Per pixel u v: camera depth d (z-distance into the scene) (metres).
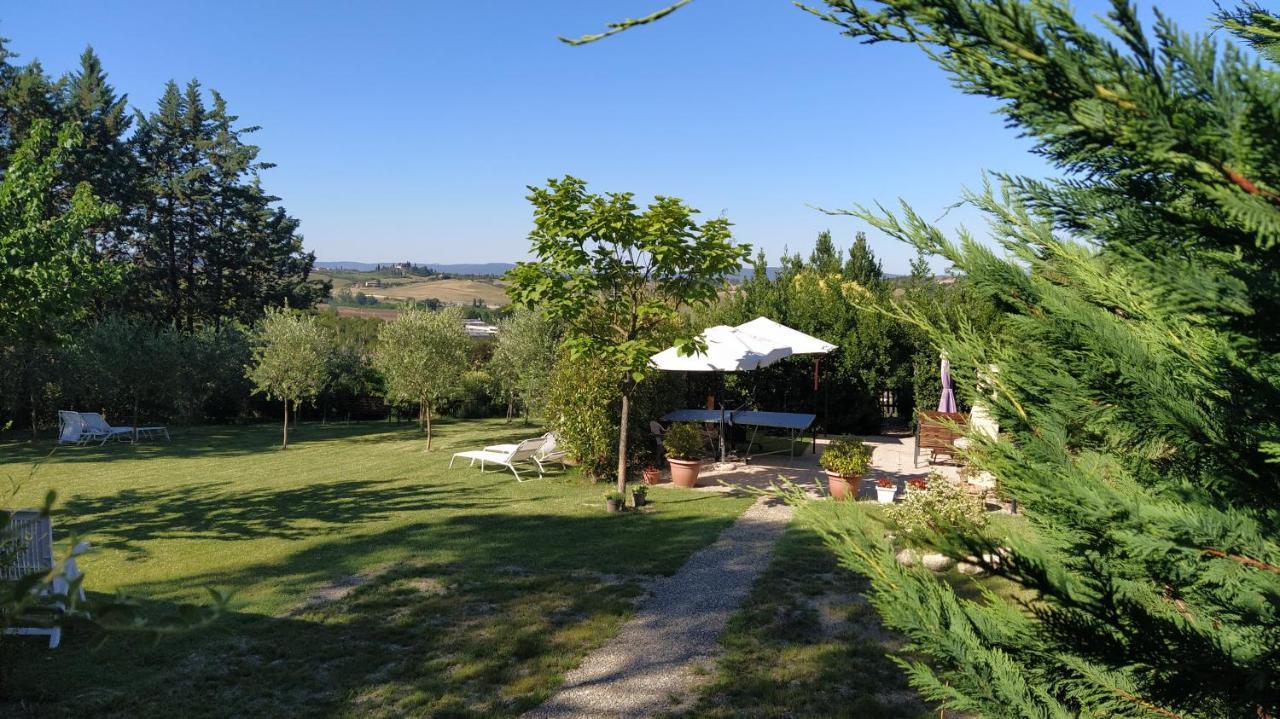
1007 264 1.22
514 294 10.09
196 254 34.66
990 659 1.15
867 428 18.77
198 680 5.02
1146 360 1.06
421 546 8.54
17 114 27.14
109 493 12.36
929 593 1.24
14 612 0.86
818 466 13.66
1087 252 1.38
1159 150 0.70
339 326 40.91
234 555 8.28
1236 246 0.88
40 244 8.65
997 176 1.13
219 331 27.38
